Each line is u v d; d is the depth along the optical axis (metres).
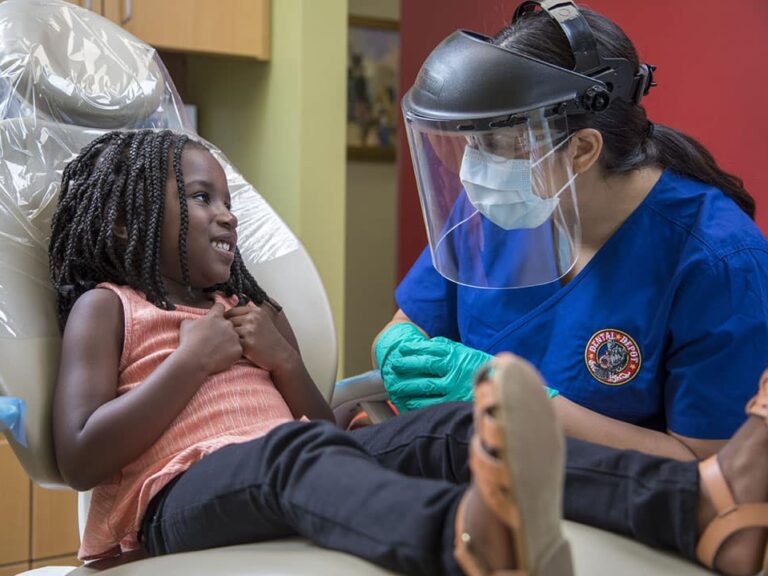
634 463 1.01
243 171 2.52
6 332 1.23
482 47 1.25
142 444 1.16
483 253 1.37
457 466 1.10
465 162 1.28
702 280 1.30
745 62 1.98
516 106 1.22
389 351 1.51
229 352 1.27
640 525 0.97
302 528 0.99
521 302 1.46
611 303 1.36
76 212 1.31
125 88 1.49
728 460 0.94
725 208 1.37
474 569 0.81
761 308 1.28
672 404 1.31
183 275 1.32
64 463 1.15
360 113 3.39
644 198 1.38
